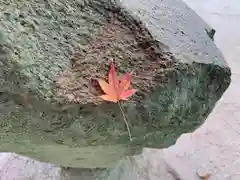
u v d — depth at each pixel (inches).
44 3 13.3
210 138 26.8
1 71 11.6
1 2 12.8
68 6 13.5
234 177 24.5
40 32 12.7
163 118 12.7
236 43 35.0
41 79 12.0
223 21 37.4
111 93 11.8
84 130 12.5
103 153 14.6
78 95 11.9
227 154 25.8
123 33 13.2
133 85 12.2
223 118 28.3
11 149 14.5
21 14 12.8
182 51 12.9
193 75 12.6
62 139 12.9
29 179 23.4
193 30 14.1
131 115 12.3
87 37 13.1
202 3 39.4
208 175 24.4
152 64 12.5
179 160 25.0
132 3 14.1
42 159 16.2
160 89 12.2
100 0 13.8
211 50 13.5
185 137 26.7
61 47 12.7
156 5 14.5
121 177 21.4
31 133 12.9
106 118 12.3
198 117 13.7
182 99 12.8
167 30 13.5
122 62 12.6
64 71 12.3
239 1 39.5
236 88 30.7
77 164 17.0
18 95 11.8
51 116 12.1
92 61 12.6
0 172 23.9
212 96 13.5
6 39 12.0
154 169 24.1
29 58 12.1
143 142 13.9
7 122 12.5
